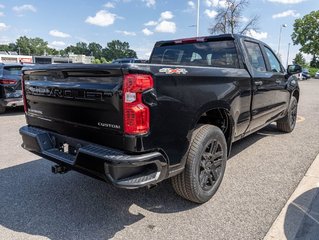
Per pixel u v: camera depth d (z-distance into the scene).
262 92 4.48
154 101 2.53
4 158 4.88
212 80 3.20
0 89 8.63
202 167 3.21
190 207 3.27
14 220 3.04
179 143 2.83
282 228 2.82
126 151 2.53
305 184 3.75
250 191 3.60
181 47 4.71
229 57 4.16
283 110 5.82
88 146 2.73
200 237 2.73
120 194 3.60
